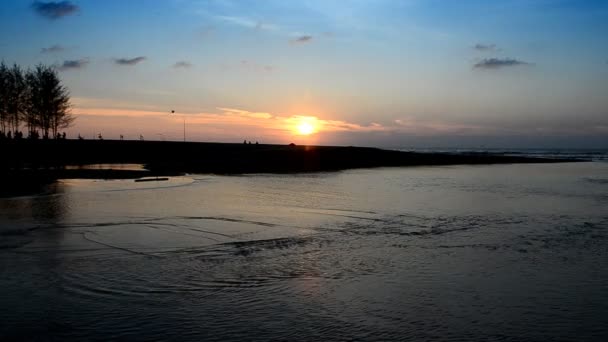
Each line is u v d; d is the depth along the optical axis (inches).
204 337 294.8
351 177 1647.4
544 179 1588.3
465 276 426.0
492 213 798.5
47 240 557.9
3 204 850.8
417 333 303.1
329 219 729.6
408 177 1663.4
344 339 293.9
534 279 417.1
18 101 2130.9
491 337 298.2
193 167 2106.3
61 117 2244.1
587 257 496.1
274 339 293.1
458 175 1780.3
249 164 2353.6
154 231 618.8
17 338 291.6
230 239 577.0
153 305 349.1
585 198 1024.2
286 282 405.7
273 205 880.3
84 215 734.5
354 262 473.4
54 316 326.3
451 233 625.6
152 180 1402.6
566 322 322.7
